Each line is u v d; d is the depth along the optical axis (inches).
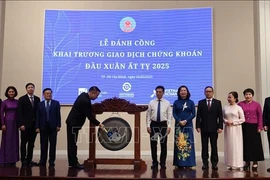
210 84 274.1
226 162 185.9
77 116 187.3
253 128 183.3
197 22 279.6
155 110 188.2
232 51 279.6
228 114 185.6
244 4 281.9
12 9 293.1
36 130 197.6
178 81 277.4
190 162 183.3
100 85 282.5
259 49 274.8
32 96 206.2
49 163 197.9
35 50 289.7
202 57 276.7
